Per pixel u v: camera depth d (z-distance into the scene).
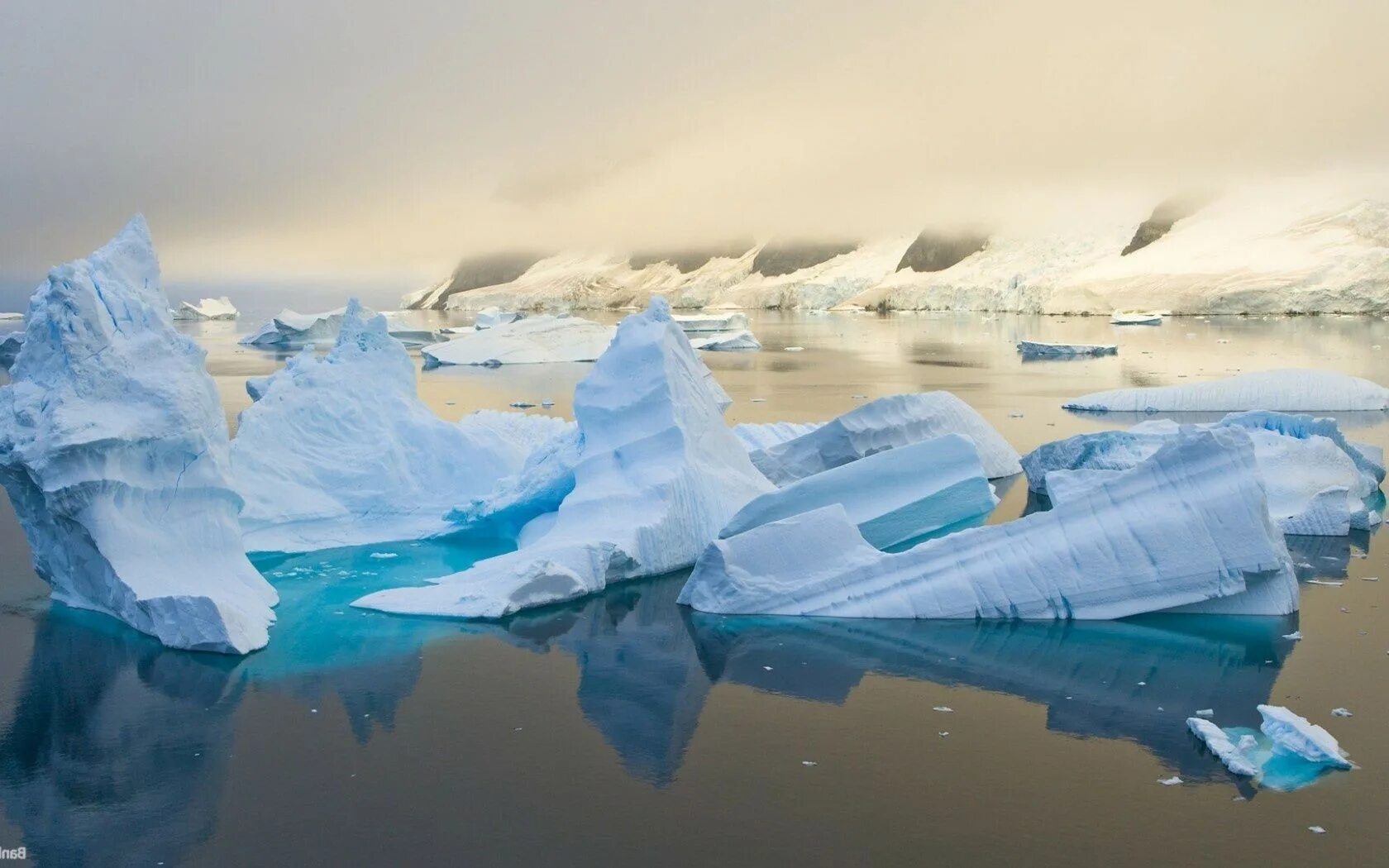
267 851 10.38
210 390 17.42
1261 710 12.52
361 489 21.91
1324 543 19.81
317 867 10.11
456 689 14.07
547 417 27.27
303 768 11.98
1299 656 14.67
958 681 14.11
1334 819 10.59
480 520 21.31
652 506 18.91
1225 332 78.38
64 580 17.25
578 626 16.30
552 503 21.00
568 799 11.26
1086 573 16.17
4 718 13.24
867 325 107.69
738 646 15.44
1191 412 37.84
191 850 10.41
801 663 14.80
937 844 10.29
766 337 90.25
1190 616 16.22
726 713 13.30
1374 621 15.88
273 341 84.94
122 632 16.06
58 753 12.34
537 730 12.89
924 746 12.32
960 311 126.50
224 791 11.49
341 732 12.84
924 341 80.81
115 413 15.98
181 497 16.77
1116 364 58.00
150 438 16.05
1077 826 10.55
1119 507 16.56
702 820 10.80
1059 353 64.25
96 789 11.57
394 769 11.94
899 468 20.70
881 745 12.36
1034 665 14.55
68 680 14.31
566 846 10.37
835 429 24.48
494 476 22.84
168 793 11.47
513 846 10.39
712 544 16.95
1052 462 24.72
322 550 20.89
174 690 14.05
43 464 15.38
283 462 21.59
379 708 13.50
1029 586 16.23
